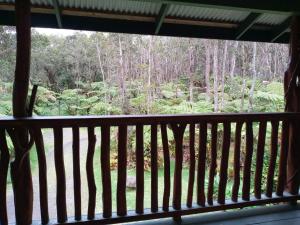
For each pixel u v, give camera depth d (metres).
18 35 2.37
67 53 13.51
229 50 12.57
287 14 3.09
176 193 2.79
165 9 2.96
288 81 3.30
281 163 3.16
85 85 12.14
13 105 2.42
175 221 2.79
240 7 2.88
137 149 2.64
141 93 10.89
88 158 2.54
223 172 2.93
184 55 12.65
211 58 12.60
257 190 3.09
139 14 3.33
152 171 2.70
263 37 3.91
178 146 2.73
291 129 3.22
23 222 2.51
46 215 2.53
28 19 2.40
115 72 12.56
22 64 2.39
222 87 10.66
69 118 2.42
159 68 12.36
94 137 2.52
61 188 2.52
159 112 9.62
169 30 3.58
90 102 10.44
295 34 3.19
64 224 2.54
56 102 10.74
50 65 13.37
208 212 2.97
